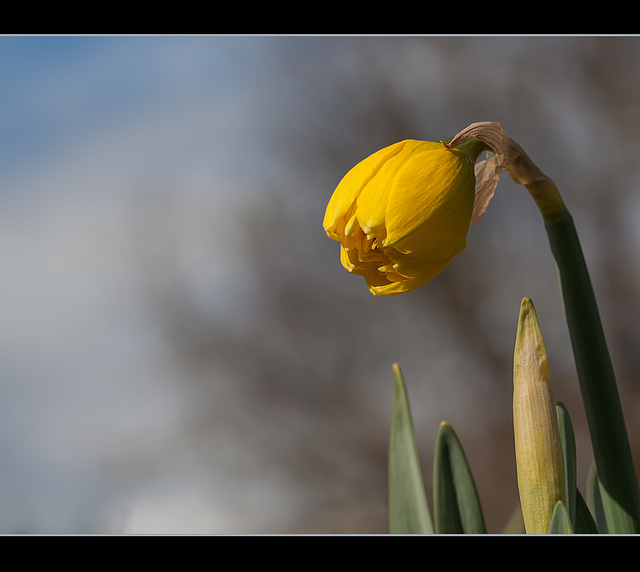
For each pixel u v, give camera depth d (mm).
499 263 2244
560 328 2188
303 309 2416
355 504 2244
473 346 2230
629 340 2080
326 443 2318
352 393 2344
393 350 2312
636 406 2012
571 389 2088
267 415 2375
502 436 2148
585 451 1998
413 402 2246
